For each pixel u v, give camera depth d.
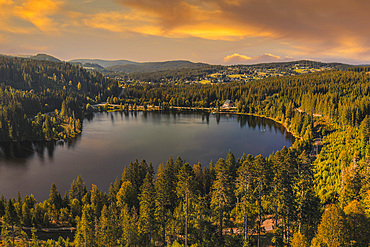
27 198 94.19
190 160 159.00
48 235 81.25
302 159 64.19
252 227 61.00
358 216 44.19
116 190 98.12
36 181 129.25
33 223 86.31
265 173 59.25
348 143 114.38
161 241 66.31
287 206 58.22
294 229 61.19
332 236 42.34
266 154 171.00
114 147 187.00
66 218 89.75
